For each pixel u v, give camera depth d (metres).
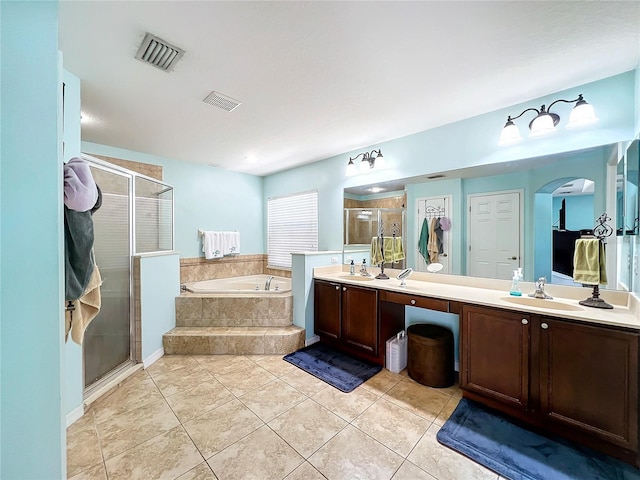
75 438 1.62
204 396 2.08
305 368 2.53
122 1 1.19
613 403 1.41
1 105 0.67
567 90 1.97
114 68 1.70
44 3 0.79
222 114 2.37
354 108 2.27
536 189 2.10
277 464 1.43
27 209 0.74
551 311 1.59
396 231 2.99
